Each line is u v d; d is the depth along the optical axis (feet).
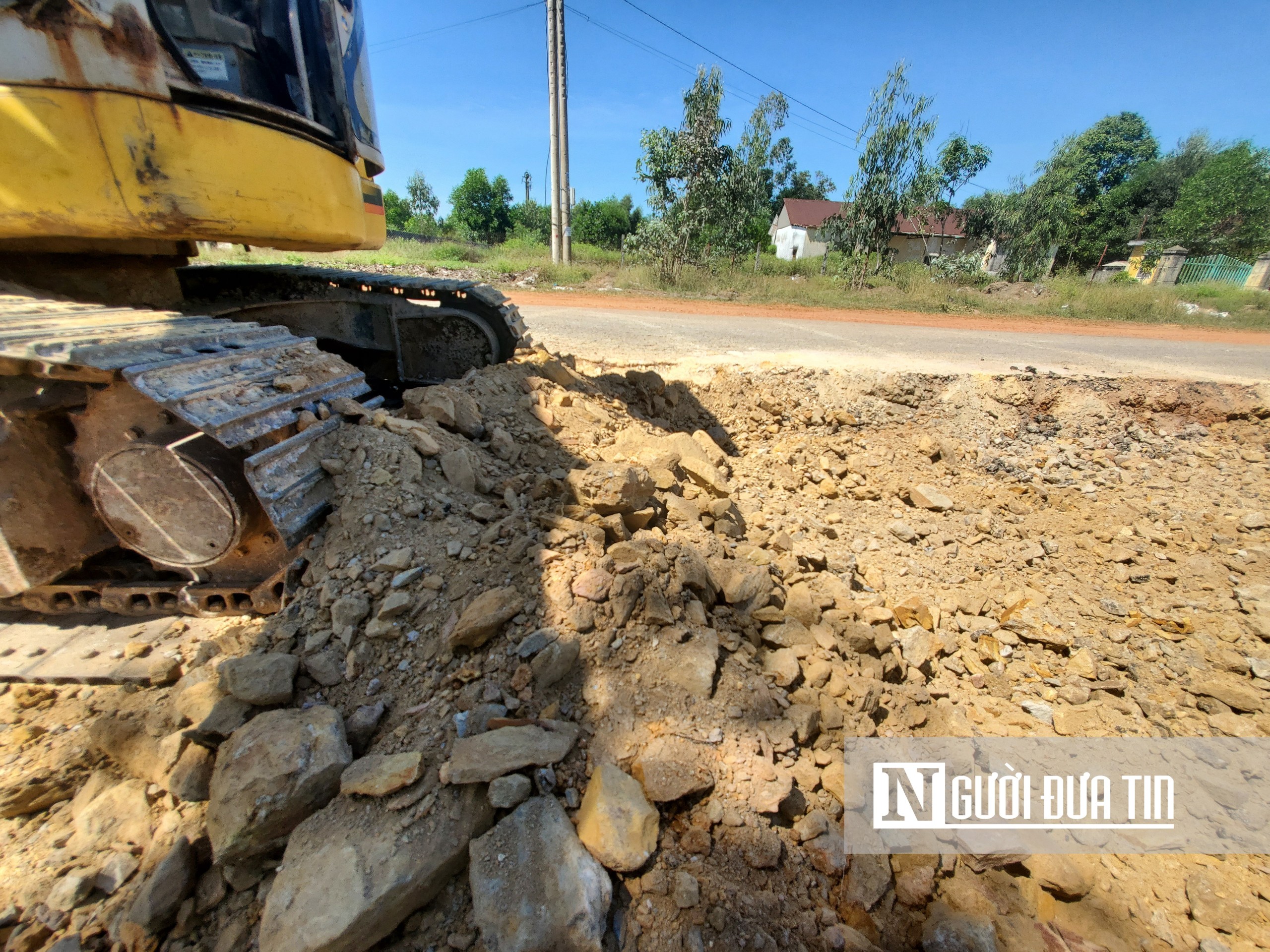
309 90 11.39
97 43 8.57
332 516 9.20
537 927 5.18
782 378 22.41
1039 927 6.68
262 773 5.99
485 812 6.08
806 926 5.91
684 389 21.52
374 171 14.71
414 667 7.55
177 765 6.77
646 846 5.92
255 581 9.02
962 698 10.50
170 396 7.42
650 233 56.18
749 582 9.64
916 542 15.65
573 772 6.58
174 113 9.33
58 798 6.82
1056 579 14.43
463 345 18.89
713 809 6.49
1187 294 61.00
